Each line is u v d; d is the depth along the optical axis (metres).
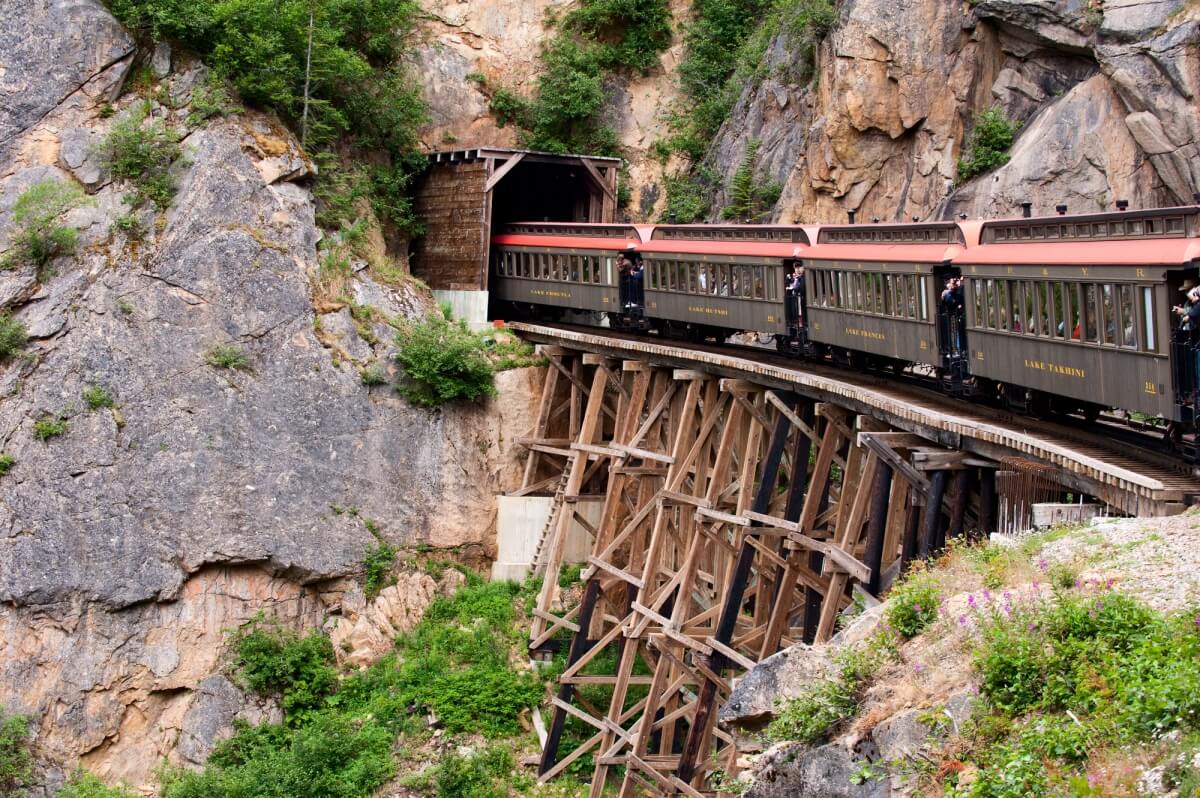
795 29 47.00
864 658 15.16
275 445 37.56
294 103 41.44
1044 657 13.20
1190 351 18.20
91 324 36.34
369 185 43.19
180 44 40.09
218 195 38.34
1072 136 35.38
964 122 38.91
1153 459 19.27
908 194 39.75
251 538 36.94
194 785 32.47
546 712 34.56
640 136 53.62
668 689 29.67
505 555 39.72
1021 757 12.16
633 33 54.28
